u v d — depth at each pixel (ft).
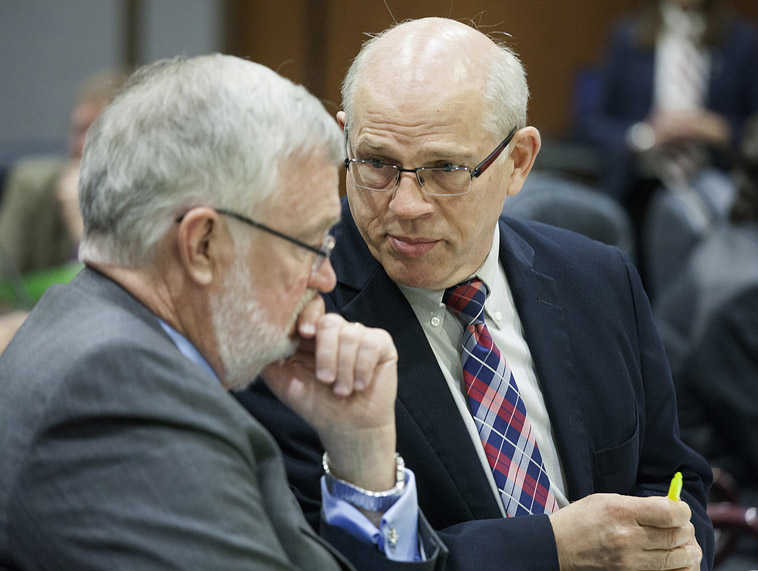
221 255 8.41
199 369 8.13
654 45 34.09
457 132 10.31
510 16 43.78
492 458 11.04
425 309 11.34
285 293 8.74
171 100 8.30
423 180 10.43
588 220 18.03
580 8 45.37
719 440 19.86
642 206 32.55
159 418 7.70
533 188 18.16
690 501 12.14
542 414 11.60
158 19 36.94
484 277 11.60
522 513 10.96
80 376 7.75
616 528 10.27
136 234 8.30
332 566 8.61
